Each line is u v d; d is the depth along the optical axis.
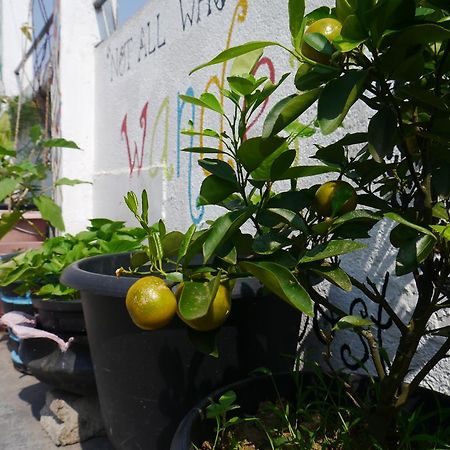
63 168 4.40
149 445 1.60
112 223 2.98
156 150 3.36
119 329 1.58
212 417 1.27
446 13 0.90
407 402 1.34
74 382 2.18
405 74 0.89
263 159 1.06
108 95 4.20
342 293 1.86
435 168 1.07
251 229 2.32
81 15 4.41
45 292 2.27
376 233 1.72
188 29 2.99
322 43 0.86
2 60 7.46
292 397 1.47
